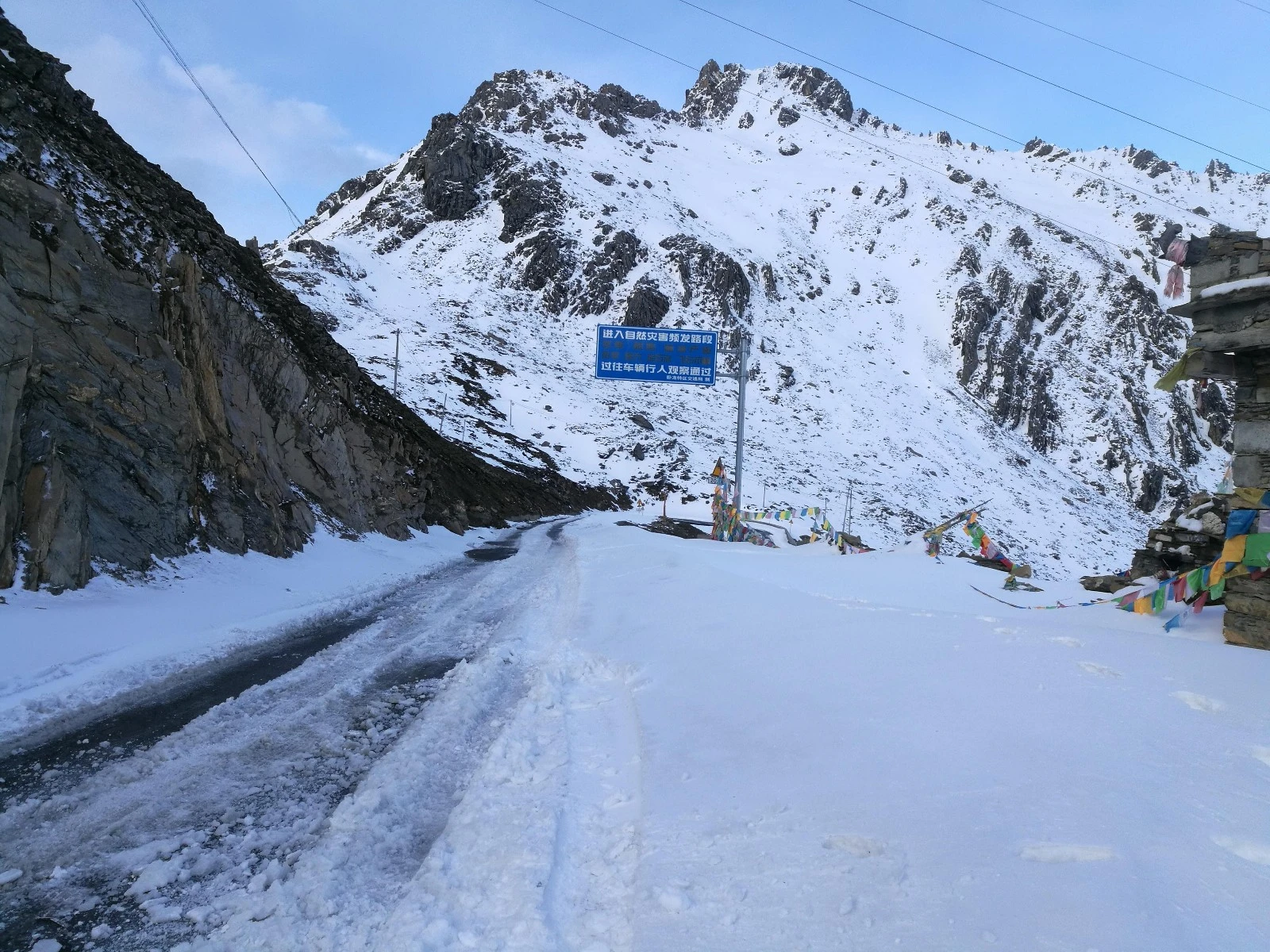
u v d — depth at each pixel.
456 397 86.19
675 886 2.90
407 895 3.12
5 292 8.12
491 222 166.88
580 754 4.84
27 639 6.61
